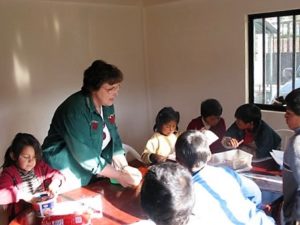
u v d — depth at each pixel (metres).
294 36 3.18
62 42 3.64
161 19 4.21
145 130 4.57
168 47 4.21
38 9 3.42
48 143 1.90
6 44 3.21
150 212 1.01
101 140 1.90
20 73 3.34
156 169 1.05
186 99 4.12
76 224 1.48
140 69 4.44
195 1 3.80
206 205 1.30
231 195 1.38
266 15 3.31
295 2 3.02
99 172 1.85
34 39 3.41
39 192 1.81
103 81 1.77
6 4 3.18
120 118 4.28
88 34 3.86
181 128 4.25
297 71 3.22
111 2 4.04
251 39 3.44
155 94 4.49
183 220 1.01
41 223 1.51
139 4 4.35
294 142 1.61
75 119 1.77
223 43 3.63
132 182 1.87
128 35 4.27
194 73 3.97
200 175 1.39
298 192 1.60
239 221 1.36
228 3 3.51
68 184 1.89
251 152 2.40
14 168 1.86
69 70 3.73
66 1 3.63
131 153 2.85
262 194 1.80
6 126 3.28
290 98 1.66
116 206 1.67
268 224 1.46
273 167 2.14
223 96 3.73
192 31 3.90
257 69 3.48
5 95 3.24
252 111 2.42
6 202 1.75
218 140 2.54
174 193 0.99
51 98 3.61
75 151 1.80
